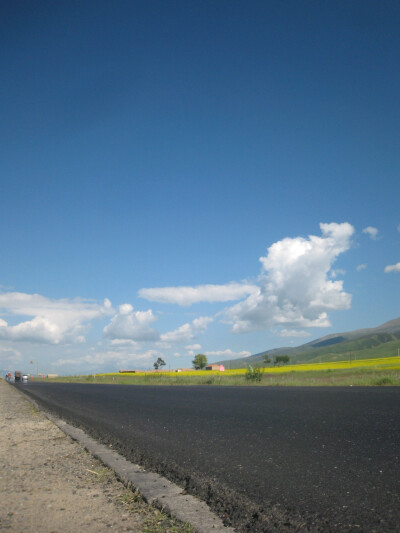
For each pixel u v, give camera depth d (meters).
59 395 19.59
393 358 81.12
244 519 2.89
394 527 2.67
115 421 8.72
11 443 6.22
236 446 5.49
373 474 3.88
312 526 2.74
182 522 2.84
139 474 4.15
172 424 7.89
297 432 6.33
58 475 4.18
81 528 2.74
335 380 26.97
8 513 3.03
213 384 29.44
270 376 43.66
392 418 7.43
